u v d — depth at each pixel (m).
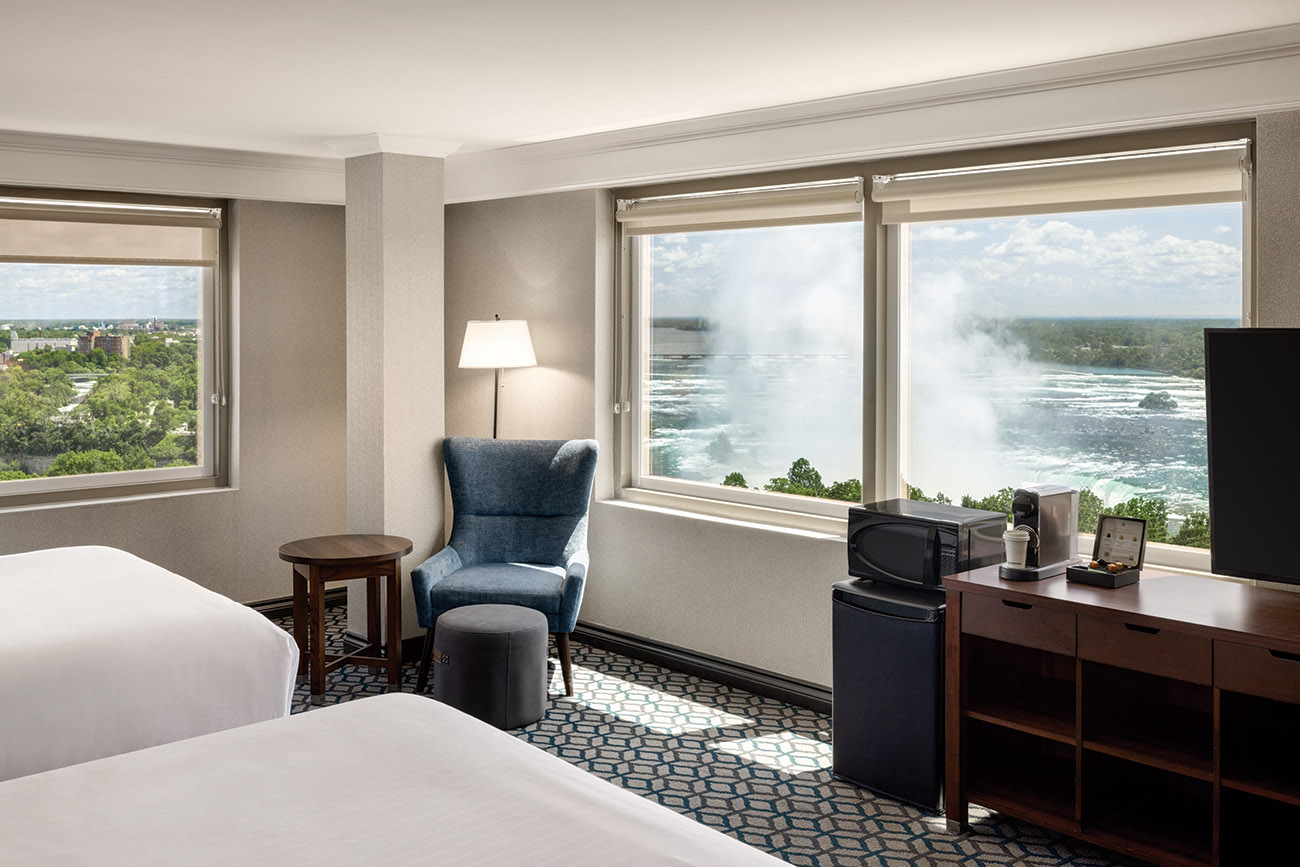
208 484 5.75
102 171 4.99
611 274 5.28
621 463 5.35
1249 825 3.02
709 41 3.19
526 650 4.23
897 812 3.52
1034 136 3.65
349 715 2.53
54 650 3.04
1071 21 2.98
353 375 5.10
